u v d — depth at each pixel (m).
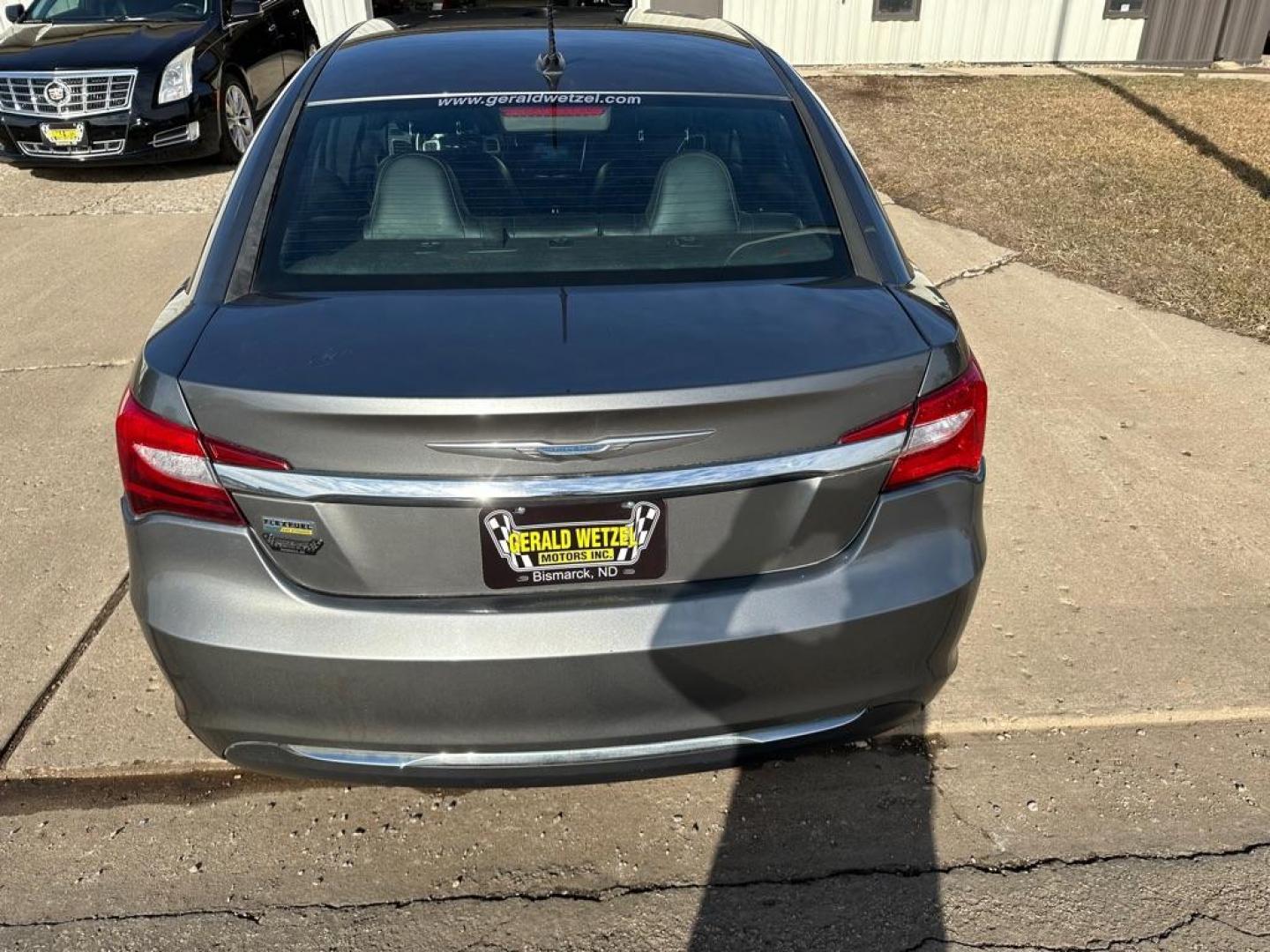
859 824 2.40
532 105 2.53
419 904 2.20
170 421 1.82
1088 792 2.48
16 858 2.30
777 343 1.90
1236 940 2.11
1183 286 5.70
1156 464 3.92
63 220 6.83
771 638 1.90
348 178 2.35
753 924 2.16
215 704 1.95
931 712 2.71
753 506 1.87
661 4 11.89
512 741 1.93
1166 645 2.95
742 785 2.50
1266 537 3.47
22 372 4.65
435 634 1.84
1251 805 2.45
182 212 7.01
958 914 2.18
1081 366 4.75
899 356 1.90
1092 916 2.17
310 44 9.88
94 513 3.58
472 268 2.17
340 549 1.83
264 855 2.31
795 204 2.38
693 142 2.48
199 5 8.30
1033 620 3.05
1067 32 12.65
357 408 1.71
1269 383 4.57
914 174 7.80
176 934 2.12
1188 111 10.22
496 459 1.75
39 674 2.81
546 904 2.20
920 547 2.00
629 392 1.73
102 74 7.39
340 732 1.93
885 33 12.29
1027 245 6.33
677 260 2.22
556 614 1.86
